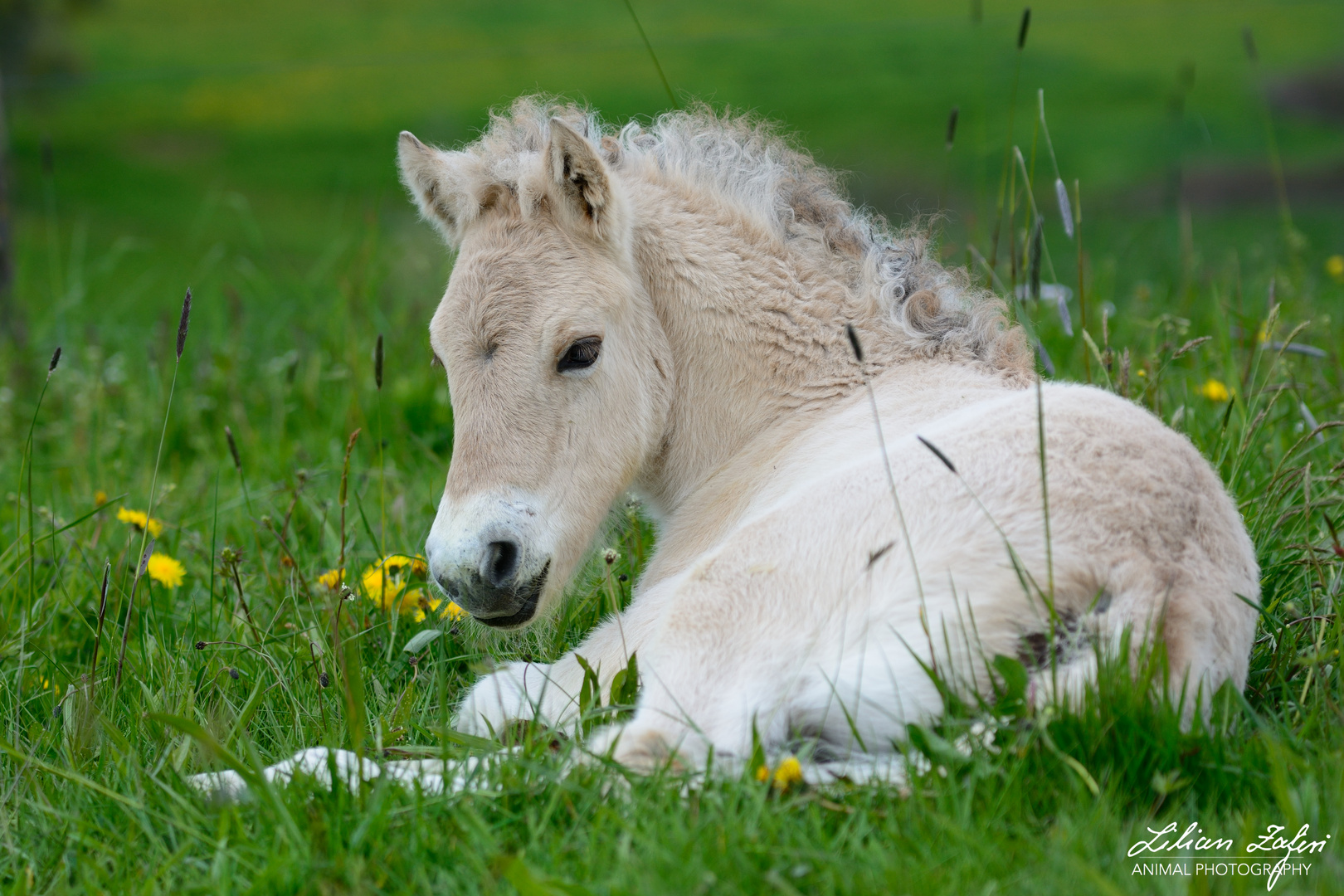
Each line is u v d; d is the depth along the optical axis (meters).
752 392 4.05
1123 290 8.75
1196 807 2.76
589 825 2.82
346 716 3.41
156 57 33.53
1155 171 22.41
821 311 4.04
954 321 4.09
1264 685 3.42
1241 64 29.83
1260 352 4.70
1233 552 3.25
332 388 7.35
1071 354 6.14
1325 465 4.91
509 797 2.93
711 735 2.97
